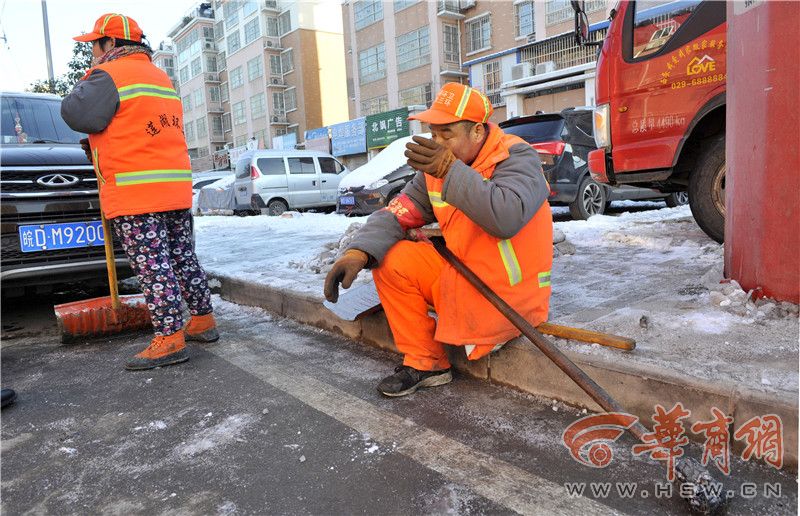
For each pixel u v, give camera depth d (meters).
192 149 61.91
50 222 3.64
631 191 8.42
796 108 2.36
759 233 2.57
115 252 3.86
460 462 1.90
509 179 2.03
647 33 4.35
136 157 2.88
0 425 2.40
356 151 27.80
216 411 2.43
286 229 8.83
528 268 2.24
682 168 4.70
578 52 22.95
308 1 44.38
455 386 2.54
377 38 33.00
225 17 51.19
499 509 1.64
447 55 29.94
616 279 3.44
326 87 45.81
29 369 3.12
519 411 2.24
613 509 1.61
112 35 2.97
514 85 22.47
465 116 2.06
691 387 1.88
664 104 4.30
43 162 3.67
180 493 1.81
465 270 2.21
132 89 2.87
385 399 2.45
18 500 1.82
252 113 49.28
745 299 2.59
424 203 2.42
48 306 4.79
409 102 31.78
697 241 4.38
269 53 46.16
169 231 3.25
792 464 1.71
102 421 2.40
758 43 2.49
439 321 2.38
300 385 2.67
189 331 3.45
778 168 2.44
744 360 2.00
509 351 2.44
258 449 2.07
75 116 2.77
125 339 3.63
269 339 3.45
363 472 1.88
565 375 2.24
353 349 3.17
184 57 60.56
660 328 2.39
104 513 1.73
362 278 3.98
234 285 4.42
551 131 7.60
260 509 1.70
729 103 2.81
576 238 5.16
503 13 27.72
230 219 12.16
